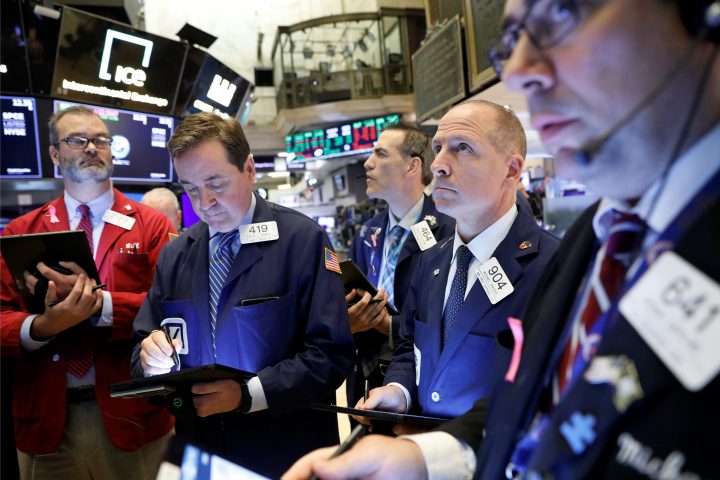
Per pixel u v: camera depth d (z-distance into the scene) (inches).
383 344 76.9
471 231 47.6
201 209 49.4
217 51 502.0
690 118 14.5
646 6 14.4
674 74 14.6
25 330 58.7
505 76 17.2
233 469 23.0
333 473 22.7
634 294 14.1
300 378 44.7
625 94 15.0
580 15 14.9
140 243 72.8
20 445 63.4
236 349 48.2
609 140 15.8
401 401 47.8
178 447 22.5
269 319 47.5
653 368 12.7
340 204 583.8
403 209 86.1
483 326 42.6
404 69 462.6
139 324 54.0
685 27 14.4
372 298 64.1
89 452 64.4
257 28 506.9
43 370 63.1
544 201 136.6
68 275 58.8
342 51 492.7
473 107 47.0
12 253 54.9
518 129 47.7
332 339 47.6
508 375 23.0
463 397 42.4
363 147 458.6
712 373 11.4
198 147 47.3
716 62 14.6
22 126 131.4
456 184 45.6
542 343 20.4
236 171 49.1
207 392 40.7
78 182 71.1
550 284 24.9
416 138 85.1
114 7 213.0
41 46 128.2
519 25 16.6
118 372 65.7
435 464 25.5
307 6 509.4
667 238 14.7
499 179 45.7
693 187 14.7
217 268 51.4
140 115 149.9
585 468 13.6
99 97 141.3
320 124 492.1
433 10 204.2
